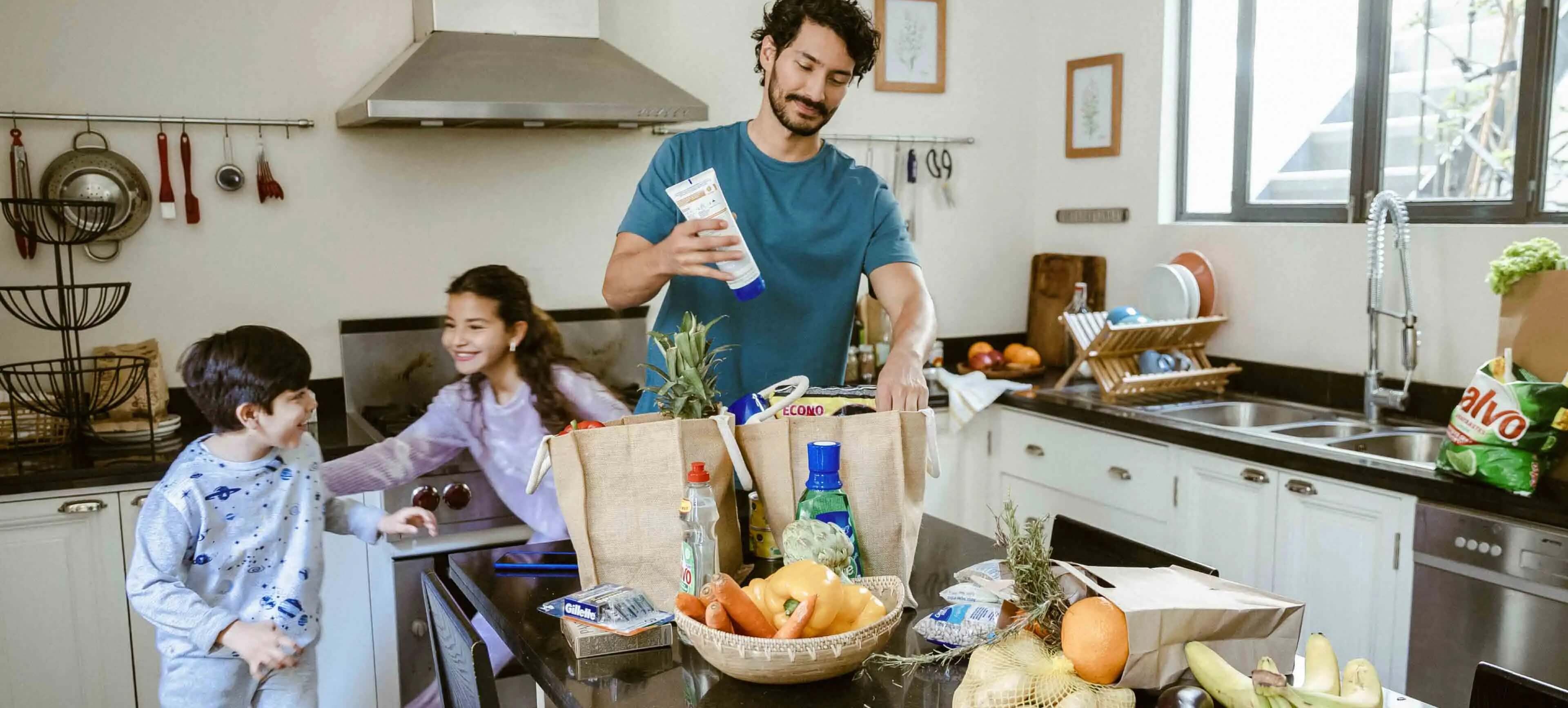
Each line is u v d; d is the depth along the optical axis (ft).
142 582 6.28
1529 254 7.50
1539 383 7.05
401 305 10.31
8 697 8.07
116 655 8.34
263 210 9.77
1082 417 10.40
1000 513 11.76
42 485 7.89
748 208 6.52
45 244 9.06
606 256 11.09
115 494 8.17
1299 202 10.87
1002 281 13.28
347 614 8.91
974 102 12.80
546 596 5.04
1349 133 10.44
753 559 5.24
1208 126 11.75
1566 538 6.81
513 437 9.84
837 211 6.62
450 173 10.37
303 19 9.73
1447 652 7.60
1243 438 8.92
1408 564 7.80
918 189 12.57
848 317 6.82
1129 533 10.13
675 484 4.73
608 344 11.08
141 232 9.39
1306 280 10.44
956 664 4.20
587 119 9.18
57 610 8.12
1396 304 9.75
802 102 6.14
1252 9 11.15
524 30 9.87
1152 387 10.84
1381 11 9.94
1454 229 9.23
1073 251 12.94
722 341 6.57
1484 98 9.30
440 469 9.53
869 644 3.93
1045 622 3.85
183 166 9.37
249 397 6.44
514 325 10.00
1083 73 12.55
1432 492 7.55
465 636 4.24
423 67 9.04
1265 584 8.89
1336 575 8.33
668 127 11.19
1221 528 9.21
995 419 11.67
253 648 6.14
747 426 4.90
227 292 9.71
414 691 9.18
